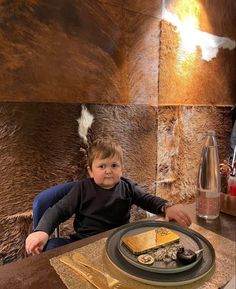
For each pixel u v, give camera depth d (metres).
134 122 1.64
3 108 1.14
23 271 0.55
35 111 1.23
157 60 1.71
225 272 0.57
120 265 0.56
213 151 0.84
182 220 0.80
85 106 1.40
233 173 0.90
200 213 0.85
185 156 2.01
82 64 1.36
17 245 1.24
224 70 2.23
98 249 0.64
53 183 1.33
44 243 0.78
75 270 0.56
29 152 1.23
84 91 1.39
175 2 1.76
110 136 1.53
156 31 1.68
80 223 1.05
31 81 1.20
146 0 1.59
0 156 1.15
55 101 1.29
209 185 0.83
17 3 1.12
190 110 2.00
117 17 1.47
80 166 1.42
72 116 1.36
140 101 1.66
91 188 1.05
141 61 1.62
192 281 0.52
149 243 0.62
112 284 0.52
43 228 0.83
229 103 2.33
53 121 1.29
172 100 1.86
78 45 1.34
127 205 1.08
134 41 1.57
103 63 1.45
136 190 1.11
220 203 0.87
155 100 1.74
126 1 1.50
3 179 1.17
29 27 1.17
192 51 1.94
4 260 1.21
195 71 1.99
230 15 2.21
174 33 1.79
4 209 1.19
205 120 2.13
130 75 1.58
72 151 1.38
